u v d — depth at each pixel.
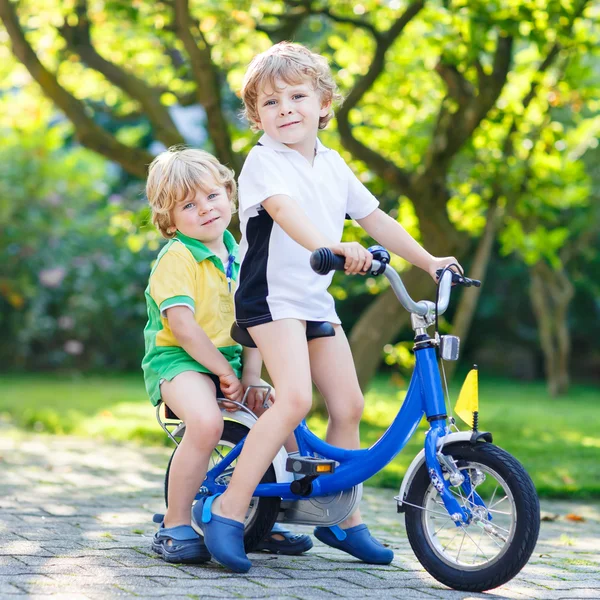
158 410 4.50
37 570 3.89
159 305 4.32
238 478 4.09
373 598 3.64
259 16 10.44
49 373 21.80
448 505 3.82
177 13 9.34
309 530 5.59
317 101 4.21
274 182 4.02
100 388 17.72
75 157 21.70
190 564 4.18
